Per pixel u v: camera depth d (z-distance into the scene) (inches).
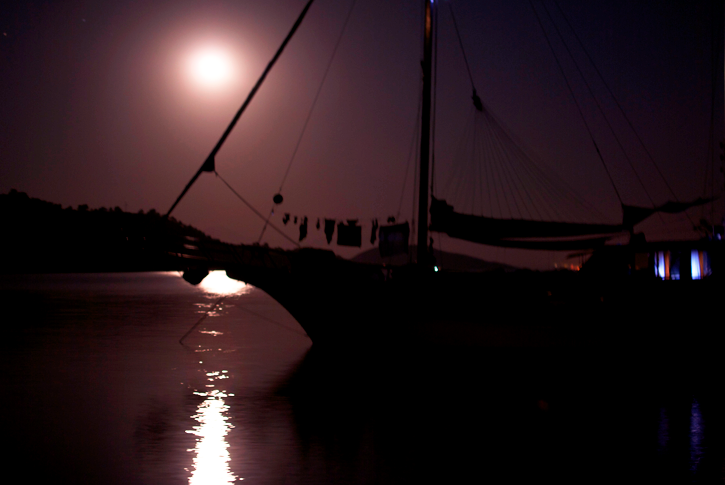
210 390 656.4
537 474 427.5
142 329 1216.8
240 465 431.5
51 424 523.5
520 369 764.6
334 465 434.9
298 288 840.3
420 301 794.2
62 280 4045.3
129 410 570.3
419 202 902.4
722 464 446.3
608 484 409.1
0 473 412.2
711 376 741.9
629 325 766.5
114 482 398.3
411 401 624.4
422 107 908.6
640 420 563.2
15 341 1013.2
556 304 770.8
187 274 752.3
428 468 432.1
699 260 760.3
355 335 836.0
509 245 837.8
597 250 820.6
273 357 876.6
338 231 836.0
